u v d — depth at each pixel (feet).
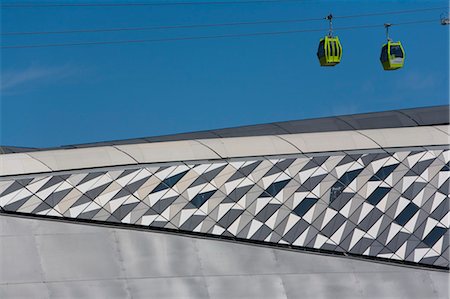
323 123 241.14
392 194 217.56
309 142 218.59
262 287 203.92
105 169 205.36
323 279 207.62
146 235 203.41
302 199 212.43
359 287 208.33
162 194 206.18
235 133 233.96
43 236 199.00
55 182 202.18
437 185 220.23
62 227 200.34
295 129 236.43
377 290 209.15
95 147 210.18
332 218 213.05
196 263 203.31
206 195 208.13
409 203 217.56
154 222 204.54
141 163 207.41
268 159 213.46
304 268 207.62
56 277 196.95
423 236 216.54
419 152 221.46
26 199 200.13
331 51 244.83
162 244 203.10
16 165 202.18
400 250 214.69
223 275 203.51
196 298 200.34
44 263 197.36
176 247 203.62
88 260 199.11
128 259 200.75
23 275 196.13
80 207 201.98
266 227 209.36
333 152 217.56
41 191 201.16
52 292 195.93
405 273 212.64
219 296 201.36
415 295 210.59
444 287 212.43
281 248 209.05
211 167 210.18
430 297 210.79
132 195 204.85
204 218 206.80
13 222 198.80
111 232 201.98
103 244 200.75
